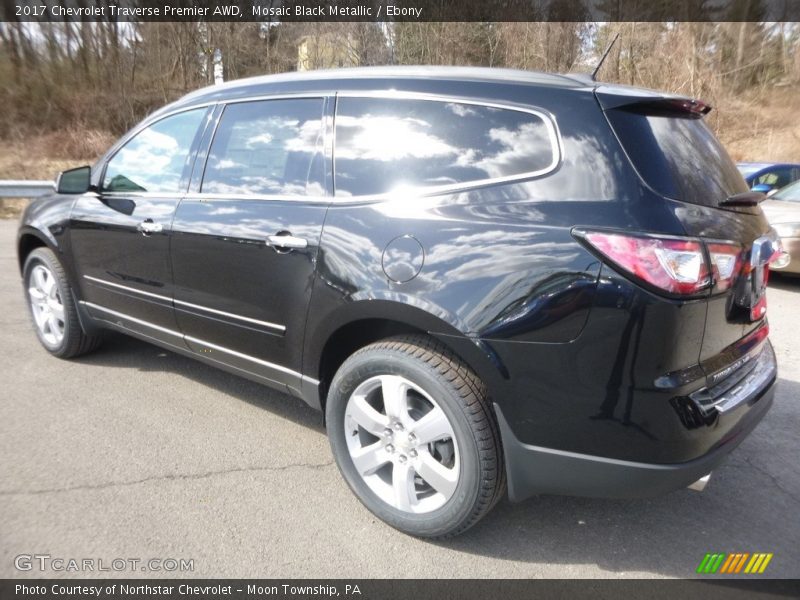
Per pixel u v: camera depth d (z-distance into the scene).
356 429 2.67
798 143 24.11
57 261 4.07
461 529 2.42
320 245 2.64
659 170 2.16
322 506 2.72
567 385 2.13
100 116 20.88
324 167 2.78
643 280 2.01
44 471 2.87
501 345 2.19
